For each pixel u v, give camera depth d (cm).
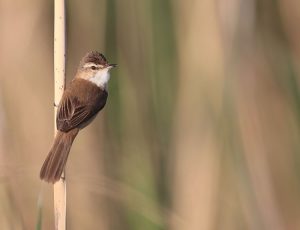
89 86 928
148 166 1106
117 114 1135
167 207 1103
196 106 1102
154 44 1117
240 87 1098
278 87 1155
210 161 1095
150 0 1114
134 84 1130
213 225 1088
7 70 1055
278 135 1167
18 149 1042
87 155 1116
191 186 1099
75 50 1130
